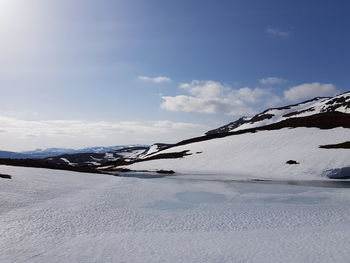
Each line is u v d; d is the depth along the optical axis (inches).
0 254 564.7
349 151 2485.2
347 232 695.1
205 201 1184.8
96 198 1182.9
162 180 2095.2
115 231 735.1
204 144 4399.6
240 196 1311.5
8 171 1601.9
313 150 2728.8
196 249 594.9
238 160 3105.3
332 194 1328.7
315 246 596.1
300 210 983.6
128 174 2876.5
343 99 7145.7
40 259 541.6
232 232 727.1
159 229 757.9
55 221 811.4
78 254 568.4
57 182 1491.1
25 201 1015.6
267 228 762.8
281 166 2522.1
